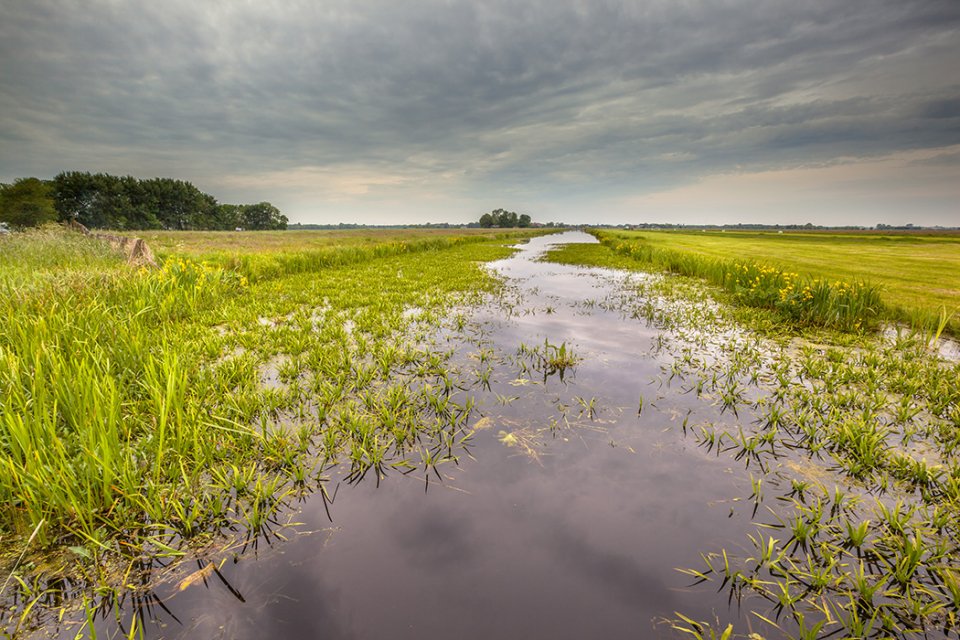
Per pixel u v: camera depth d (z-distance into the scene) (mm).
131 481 2373
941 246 27188
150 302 6336
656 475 2830
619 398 4129
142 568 2033
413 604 1851
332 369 4645
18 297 5246
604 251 26797
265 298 8859
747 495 2613
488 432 3430
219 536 2248
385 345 5676
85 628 1729
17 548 2096
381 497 2592
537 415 3746
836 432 3252
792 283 8375
